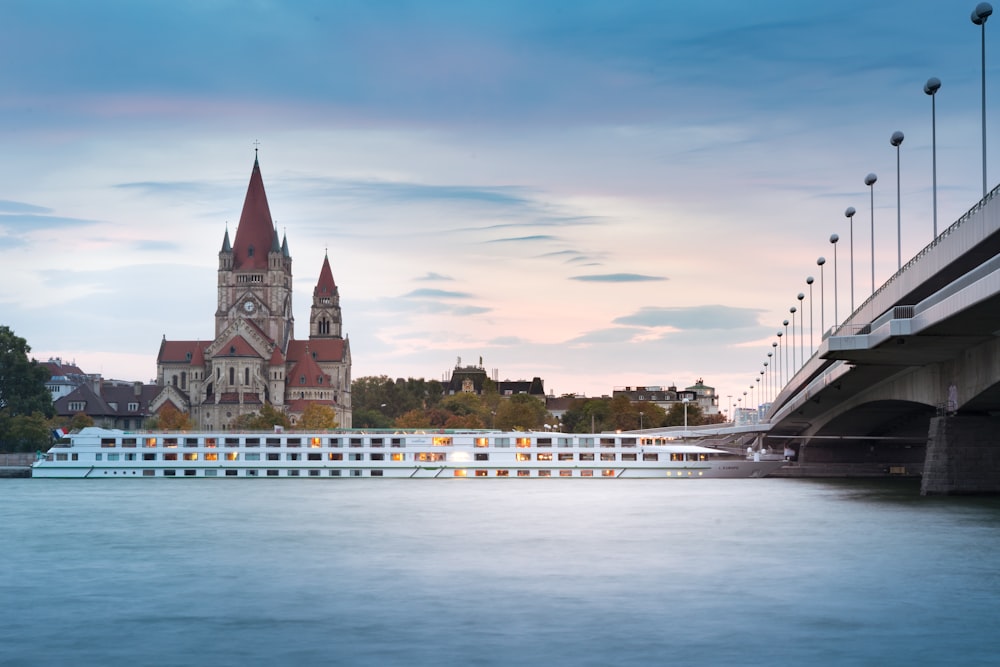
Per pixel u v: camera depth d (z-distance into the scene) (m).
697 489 159.62
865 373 129.62
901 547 83.12
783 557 79.12
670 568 74.62
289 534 97.00
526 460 190.62
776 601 62.22
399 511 120.12
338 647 52.44
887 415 164.75
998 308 81.25
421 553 83.38
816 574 71.25
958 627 55.56
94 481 186.12
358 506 127.31
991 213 78.31
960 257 85.50
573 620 57.69
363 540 92.12
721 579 69.81
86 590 68.00
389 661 49.84
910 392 127.31
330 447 190.50
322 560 80.06
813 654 50.53
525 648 51.88
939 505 110.31
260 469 190.75
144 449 191.88
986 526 95.06
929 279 93.56
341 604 62.62
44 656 51.38
